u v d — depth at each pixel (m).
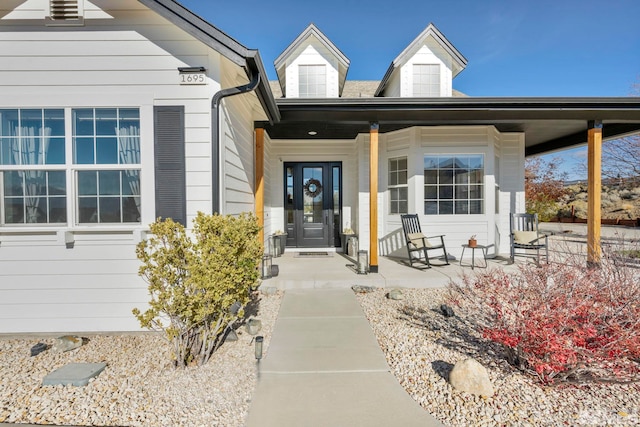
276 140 6.94
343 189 7.05
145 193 3.10
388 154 6.39
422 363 2.38
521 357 2.19
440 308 3.54
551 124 5.64
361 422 1.75
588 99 4.44
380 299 3.96
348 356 2.53
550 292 2.21
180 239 2.43
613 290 2.25
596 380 1.99
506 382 2.10
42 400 1.99
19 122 3.08
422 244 5.44
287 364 2.41
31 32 3.07
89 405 1.93
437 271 4.93
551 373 2.02
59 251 3.09
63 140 3.11
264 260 4.64
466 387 2.00
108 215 3.14
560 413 1.79
